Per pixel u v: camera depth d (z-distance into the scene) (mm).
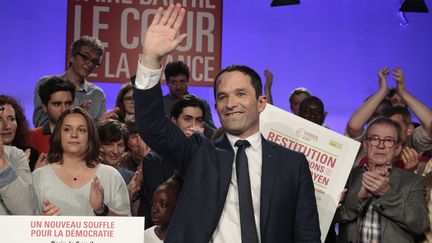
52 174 3576
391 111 5102
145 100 2668
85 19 7086
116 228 2273
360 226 3527
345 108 7672
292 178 2838
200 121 4727
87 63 5852
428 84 7738
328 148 3426
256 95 2877
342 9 7703
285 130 3439
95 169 3656
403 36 7730
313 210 2871
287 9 7641
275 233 2730
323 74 7668
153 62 2660
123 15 7109
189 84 7219
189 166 2824
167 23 2684
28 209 3168
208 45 7258
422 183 3553
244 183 2760
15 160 3441
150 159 4230
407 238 3484
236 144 2836
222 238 2719
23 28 7305
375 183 3420
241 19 7586
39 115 5691
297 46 7652
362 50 7703
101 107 6012
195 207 2729
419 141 5152
